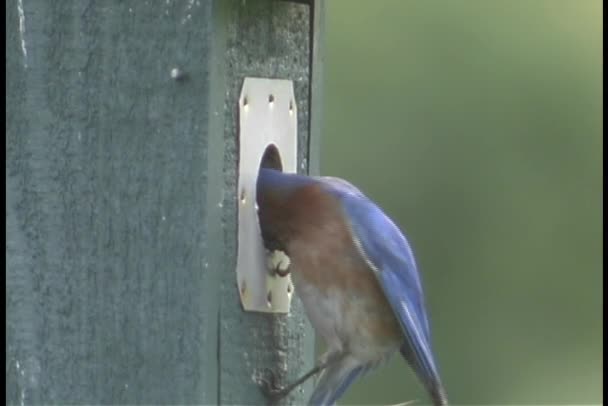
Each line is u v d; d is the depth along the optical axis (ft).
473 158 67.15
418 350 38.04
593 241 67.67
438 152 67.05
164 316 35.55
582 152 67.72
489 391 68.33
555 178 67.62
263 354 37.99
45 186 35.91
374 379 65.51
